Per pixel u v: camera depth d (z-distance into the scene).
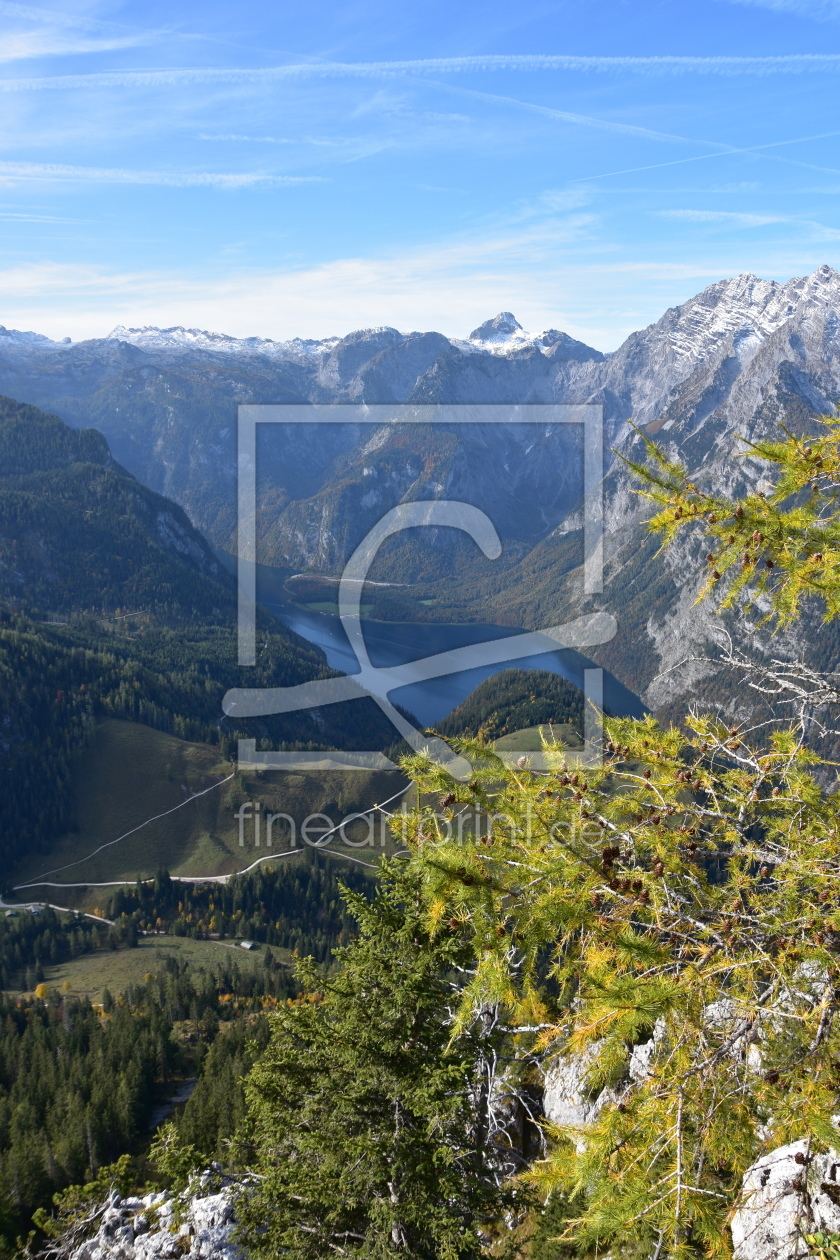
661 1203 5.60
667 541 8.02
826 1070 5.65
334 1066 16.95
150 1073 100.25
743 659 8.02
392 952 16.38
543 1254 14.23
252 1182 18.72
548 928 6.18
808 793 7.14
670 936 6.47
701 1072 5.94
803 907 6.47
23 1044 108.56
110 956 157.50
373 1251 15.22
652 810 7.25
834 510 7.48
